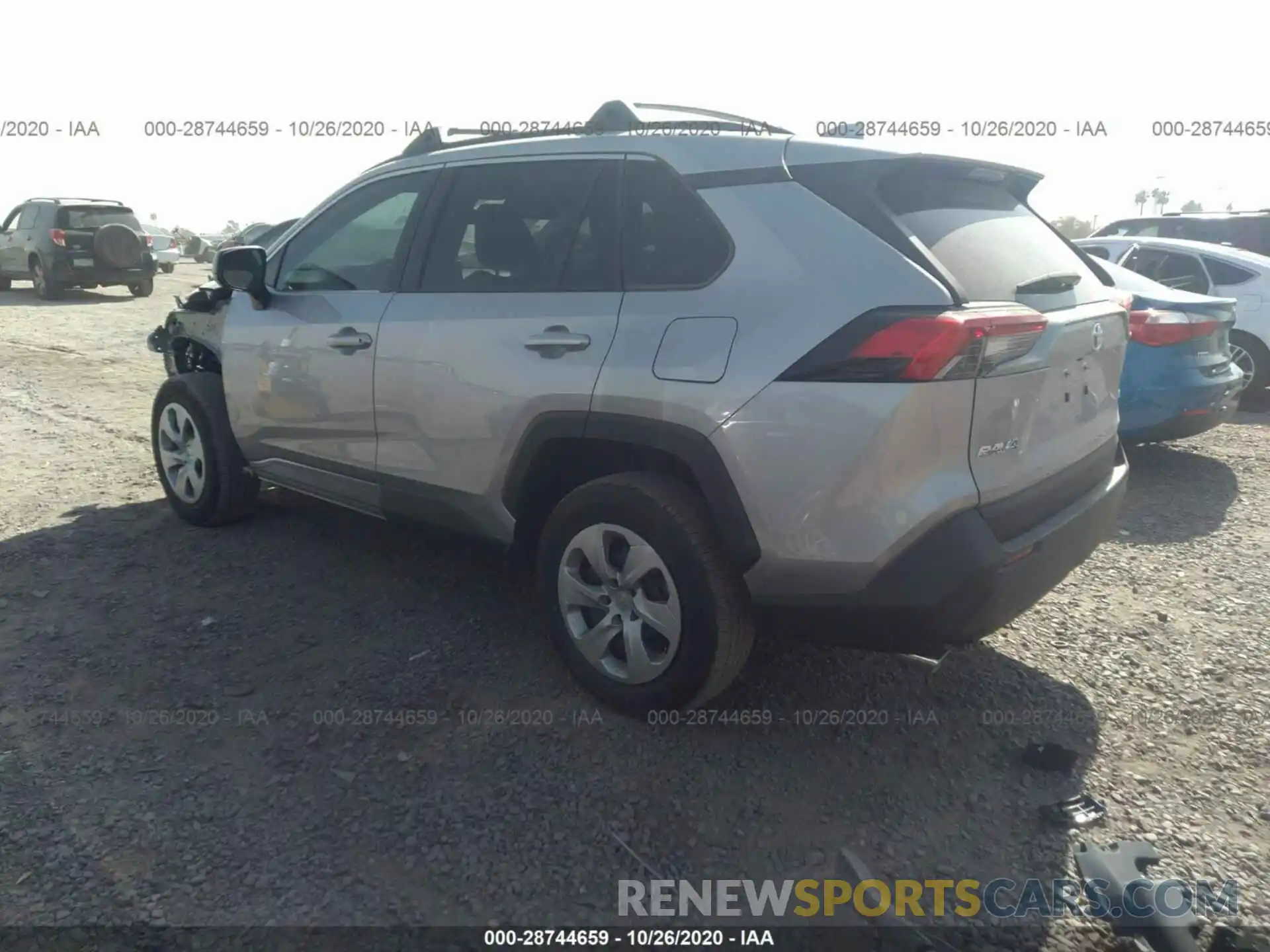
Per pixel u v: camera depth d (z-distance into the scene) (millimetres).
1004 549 2666
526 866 2494
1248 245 9961
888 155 2812
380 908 2344
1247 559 4672
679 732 3086
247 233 14500
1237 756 3041
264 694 3268
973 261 2818
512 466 3271
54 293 16875
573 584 3199
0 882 2379
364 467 3816
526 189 3393
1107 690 3420
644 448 2994
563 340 3088
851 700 3303
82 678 3340
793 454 2637
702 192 2965
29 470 5820
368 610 3922
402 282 3688
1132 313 5961
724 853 2564
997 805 2781
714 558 2855
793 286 2715
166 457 4867
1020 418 2756
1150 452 6859
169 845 2531
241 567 4328
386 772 2859
